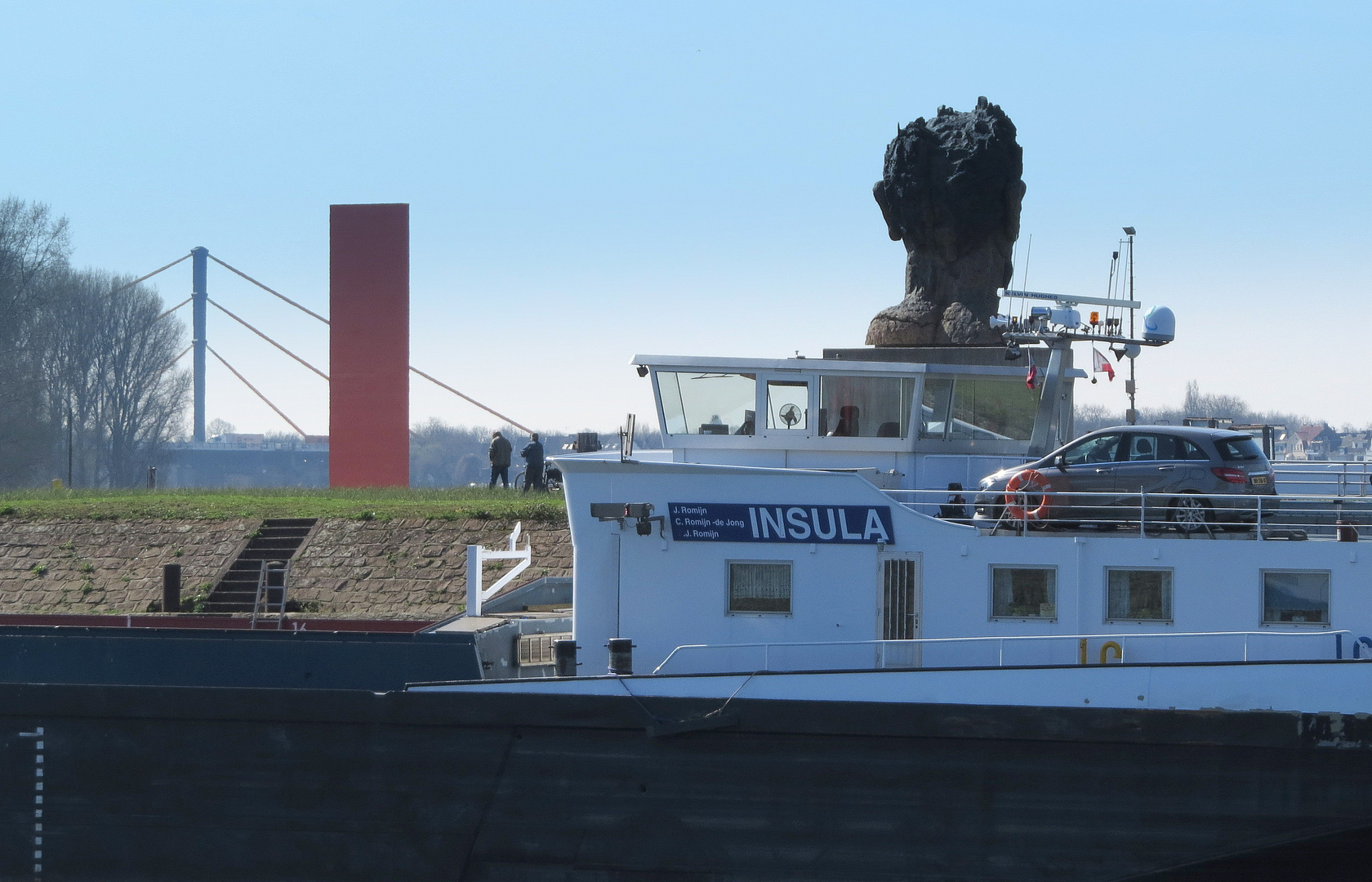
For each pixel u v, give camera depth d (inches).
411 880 1920.5
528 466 5743.1
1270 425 3046.3
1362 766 1781.5
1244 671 1878.7
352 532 4776.1
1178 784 1809.8
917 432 2471.7
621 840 1887.3
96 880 1967.3
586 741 1883.6
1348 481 2815.0
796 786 1857.8
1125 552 2065.7
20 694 1967.3
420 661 2085.4
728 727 1857.8
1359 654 2000.5
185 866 1953.7
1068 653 2060.8
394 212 7504.9
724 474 2137.1
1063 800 1825.8
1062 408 2642.7
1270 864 1836.9
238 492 6043.3
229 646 2138.3
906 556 2105.1
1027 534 2100.1
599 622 2176.4
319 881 1935.3
